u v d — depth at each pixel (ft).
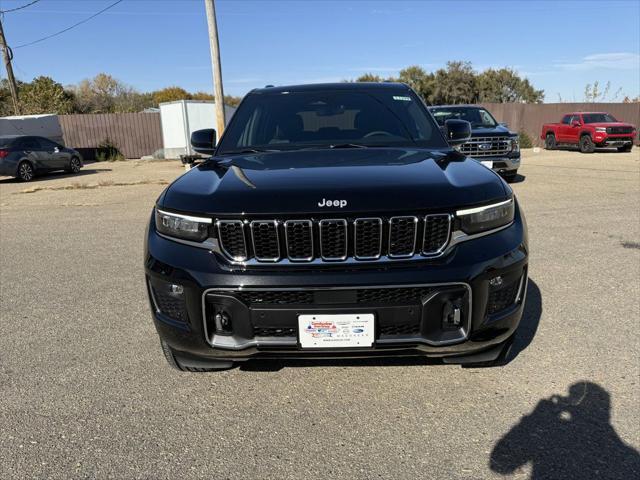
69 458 7.90
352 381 9.97
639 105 87.66
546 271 16.17
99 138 85.81
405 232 8.11
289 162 10.12
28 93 120.78
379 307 8.02
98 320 13.34
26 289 16.01
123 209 31.27
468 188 8.54
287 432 8.47
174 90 176.65
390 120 12.37
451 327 8.31
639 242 19.44
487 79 152.87
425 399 9.28
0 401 9.53
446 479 7.27
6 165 51.90
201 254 8.37
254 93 13.91
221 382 10.10
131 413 9.09
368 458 7.77
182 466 7.68
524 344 11.27
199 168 10.61
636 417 8.53
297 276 7.98
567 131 71.61
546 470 7.37
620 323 12.23
